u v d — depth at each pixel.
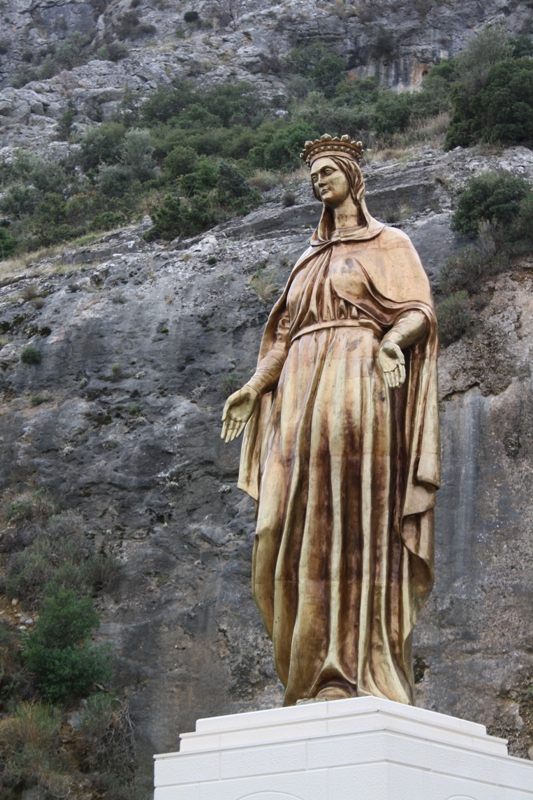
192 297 27.20
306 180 35.09
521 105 31.56
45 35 80.06
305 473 8.16
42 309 28.64
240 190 33.72
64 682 18.02
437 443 8.25
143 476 22.81
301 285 8.84
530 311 23.08
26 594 20.39
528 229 24.88
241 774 6.71
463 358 22.56
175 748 17.89
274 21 67.62
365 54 63.41
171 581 20.62
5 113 63.28
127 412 24.48
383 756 6.41
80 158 49.97
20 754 16.50
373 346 8.37
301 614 7.88
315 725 6.77
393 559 8.07
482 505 20.06
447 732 6.90
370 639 7.75
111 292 28.44
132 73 65.88
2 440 24.66
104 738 17.39
